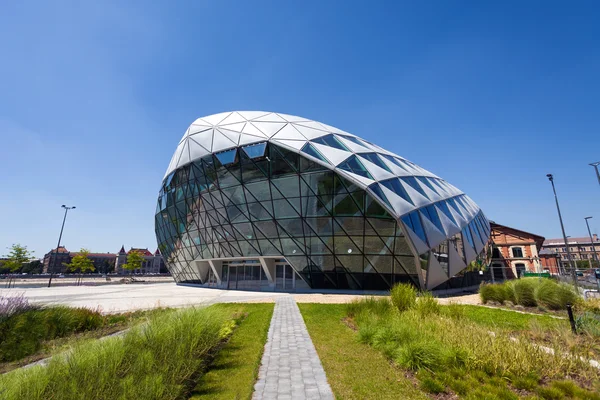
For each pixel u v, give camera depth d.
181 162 31.56
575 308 14.18
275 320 13.27
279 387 6.05
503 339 7.36
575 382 6.17
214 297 23.58
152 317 8.85
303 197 24.94
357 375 6.67
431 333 8.46
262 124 29.23
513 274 52.66
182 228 34.66
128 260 72.50
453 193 35.03
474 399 5.34
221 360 7.89
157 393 5.00
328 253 25.11
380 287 24.75
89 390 4.70
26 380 4.68
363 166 24.83
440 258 24.81
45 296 25.98
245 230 28.22
